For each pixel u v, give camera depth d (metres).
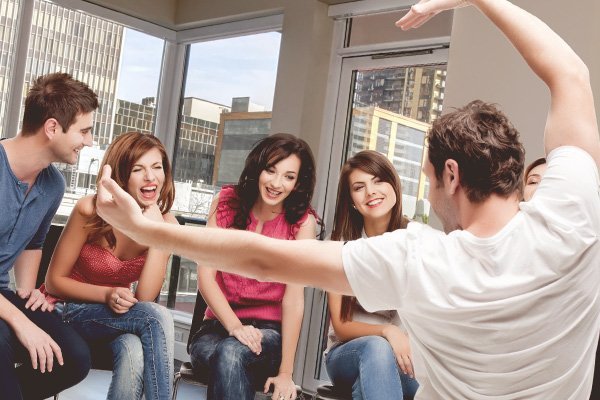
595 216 0.94
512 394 0.94
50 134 2.35
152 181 2.71
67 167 5.16
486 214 0.99
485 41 3.32
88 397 3.88
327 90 4.57
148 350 2.45
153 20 5.46
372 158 2.85
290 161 2.86
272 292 2.85
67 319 2.56
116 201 1.07
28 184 2.41
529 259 0.93
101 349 2.55
